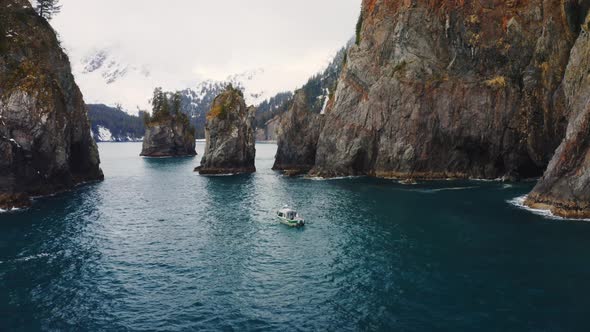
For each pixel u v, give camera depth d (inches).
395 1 4298.7
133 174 4690.0
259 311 1192.2
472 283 1364.4
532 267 1491.1
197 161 6653.5
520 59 3693.4
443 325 1101.7
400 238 1872.5
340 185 3523.6
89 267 1535.4
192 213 2486.5
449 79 3836.1
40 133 2800.2
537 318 1130.7
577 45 2871.6
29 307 1210.0
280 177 4320.9
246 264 1571.1
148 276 1453.0
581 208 2175.2
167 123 7795.3
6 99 2640.3
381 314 1166.3
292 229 2069.4
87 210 2527.1
